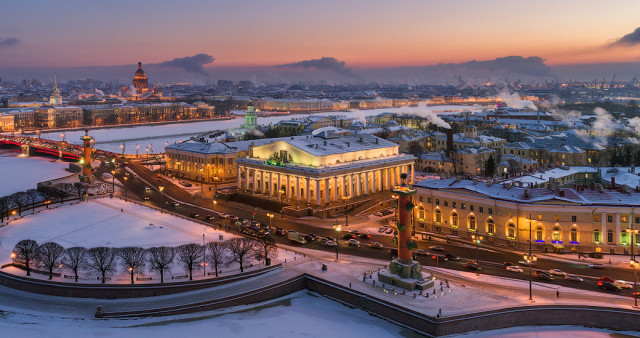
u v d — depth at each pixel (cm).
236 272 13400
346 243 16538
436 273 13650
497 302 11550
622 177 19662
